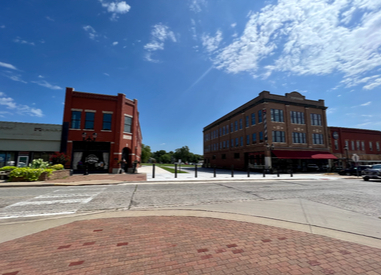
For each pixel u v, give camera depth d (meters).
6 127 20.55
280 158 27.98
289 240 4.06
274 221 5.42
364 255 3.41
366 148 37.22
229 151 39.84
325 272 2.85
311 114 33.22
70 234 4.38
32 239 4.09
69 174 18.62
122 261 3.14
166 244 3.82
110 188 11.78
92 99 22.81
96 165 22.28
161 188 11.92
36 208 6.89
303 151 30.88
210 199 8.62
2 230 4.67
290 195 9.85
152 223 5.18
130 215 6.00
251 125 33.12
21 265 3.02
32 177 13.97
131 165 24.83
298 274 2.79
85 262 3.11
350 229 4.81
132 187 12.30
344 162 34.53
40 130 21.30
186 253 3.43
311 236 4.31
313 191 11.30
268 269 2.91
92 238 4.13
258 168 30.94
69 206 7.20
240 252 3.47
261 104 30.69
